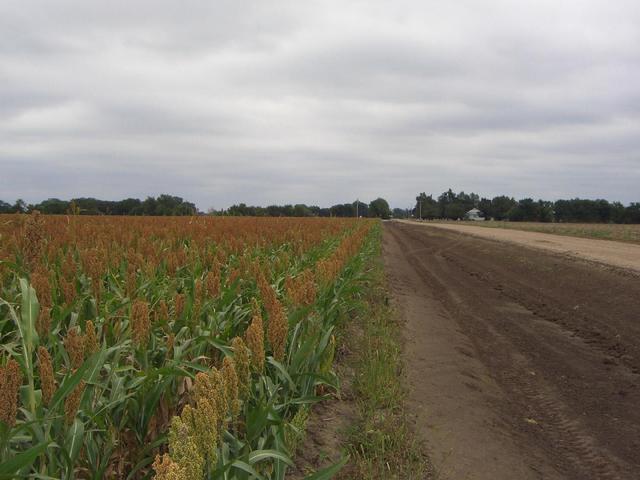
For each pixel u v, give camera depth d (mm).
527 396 7316
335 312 7258
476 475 4816
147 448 3633
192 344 4660
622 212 129625
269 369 4977
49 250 7148
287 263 8695
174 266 6895
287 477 4289
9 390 2541
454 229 64688
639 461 5375
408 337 9758
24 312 3221
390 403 5945
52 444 3010
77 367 3326
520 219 143750
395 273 20125
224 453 3205
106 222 17453
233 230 14820
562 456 5465
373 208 165250
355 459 4711
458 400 6770
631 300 12836
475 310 13695
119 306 4844
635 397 7309
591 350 9859
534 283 17875
